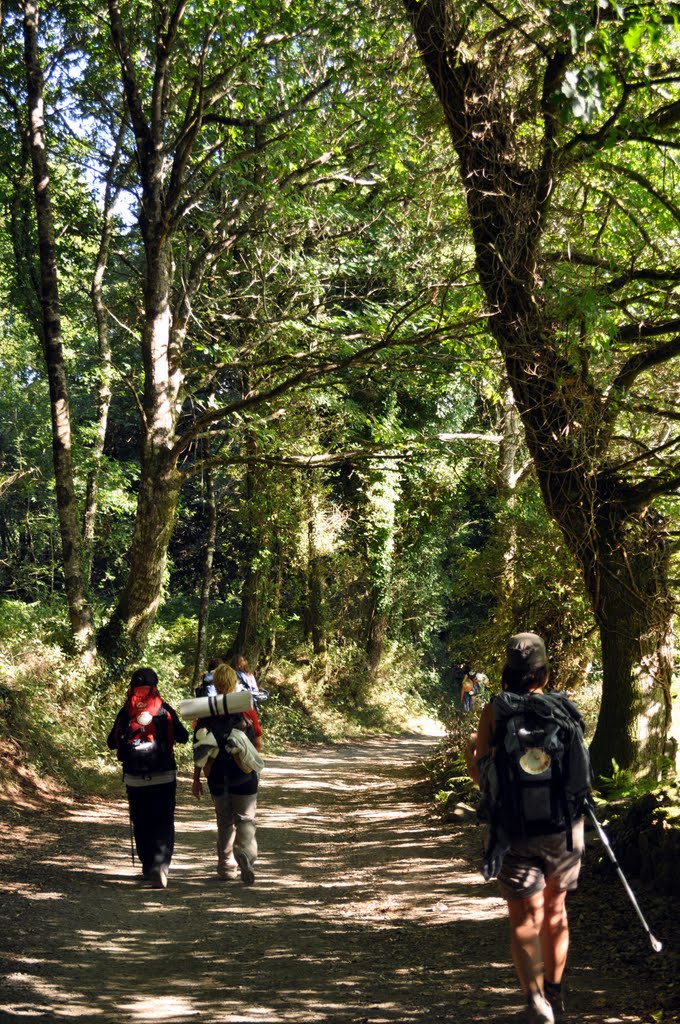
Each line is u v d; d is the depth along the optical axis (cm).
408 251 1855
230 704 845
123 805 1312
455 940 629
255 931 687
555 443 1014
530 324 997
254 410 2014
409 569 3394
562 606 1478
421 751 2733
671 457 1067
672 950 531
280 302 2177
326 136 1889
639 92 962
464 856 932
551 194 1016
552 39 950
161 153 1761
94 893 792
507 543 1543
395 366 1541
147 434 1791
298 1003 507
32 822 1097
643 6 828
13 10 1908
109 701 1636
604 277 1084
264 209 1900
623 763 994
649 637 1008
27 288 2088
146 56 1903
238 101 1834
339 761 2330
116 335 2609
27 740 1355
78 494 2564
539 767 409
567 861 414
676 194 1159
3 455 2994
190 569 4019
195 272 1933
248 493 2567
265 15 1625
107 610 2102
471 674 1734
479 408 2469
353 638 3422
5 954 589
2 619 1700
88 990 531
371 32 1376
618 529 1020
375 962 588
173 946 643
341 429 2366
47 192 1739
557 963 428
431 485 2138
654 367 1134
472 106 1000
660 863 650
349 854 1023
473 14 989
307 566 2905
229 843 877
